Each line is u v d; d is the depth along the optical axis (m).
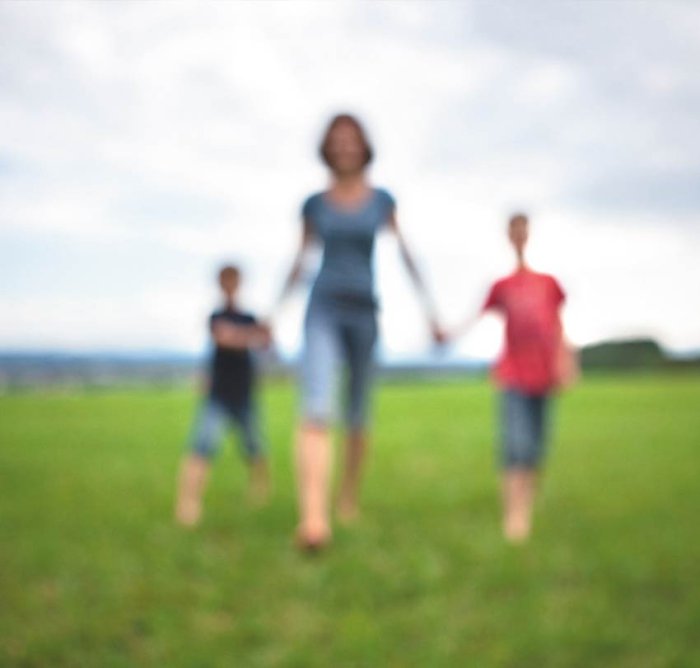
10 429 8.45
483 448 6.74
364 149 3.68
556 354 3.80
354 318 3.68
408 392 16.59
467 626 2.42
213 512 4.12
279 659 2.23
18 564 3.09
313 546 3.13
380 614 2.55
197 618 2.54
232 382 4.40
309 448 3.34
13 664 2.21
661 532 3.57
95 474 5.38
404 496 4.50
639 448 6.64
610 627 2.40
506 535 3.55
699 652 2.25
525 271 3.94
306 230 3.84
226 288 4.45
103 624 2.46
